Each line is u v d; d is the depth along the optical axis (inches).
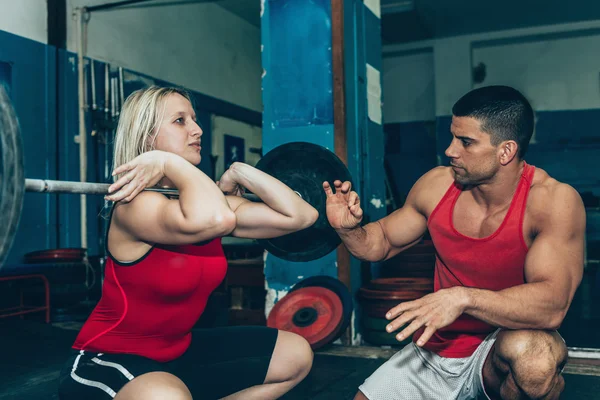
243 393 57.4
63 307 150.0
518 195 52.1
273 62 126.4
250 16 274.5
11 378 96.5
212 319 142.0
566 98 298.2
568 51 298.0
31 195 162.6
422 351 57.9
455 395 57.1
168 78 220.2
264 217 53.3
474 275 56.1
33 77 166.2
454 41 309.0
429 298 44.6
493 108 49.2
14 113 38.5
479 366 55.1
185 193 44.3
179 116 51.4
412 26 289.9
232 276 141.9
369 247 59.4
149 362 46.9
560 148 297.9
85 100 179.8
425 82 325.7
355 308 122.6
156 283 46.5
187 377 52.2
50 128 170.4
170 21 222.7
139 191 45.4
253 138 285.4
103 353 47.6
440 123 311.3
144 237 45.7
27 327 138.3
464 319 56.0
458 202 55.5
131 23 201.2
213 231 43.7
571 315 155.4
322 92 122.4
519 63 306.5
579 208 50.8
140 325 47.7
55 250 146.0
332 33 121.9
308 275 122.4
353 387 87.0
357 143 128.3
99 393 44.3
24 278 142.7
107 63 188.5
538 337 49.1
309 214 54.2
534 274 49.2
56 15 174.1
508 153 49.9
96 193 46.9
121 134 51.5
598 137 291.7
